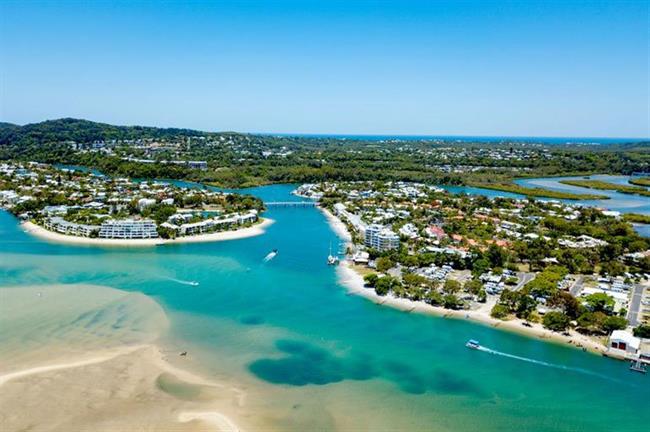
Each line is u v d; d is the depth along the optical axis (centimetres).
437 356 14750
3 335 14950
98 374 12888
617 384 13388
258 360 14112
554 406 12269
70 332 15362
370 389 12775
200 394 12200
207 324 16512
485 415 11762
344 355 14650
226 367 13625
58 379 12562
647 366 14425
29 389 12062
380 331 16450
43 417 11025
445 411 11881
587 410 12131
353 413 11650
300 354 14600
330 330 16412
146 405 11625
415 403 12200
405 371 13800
